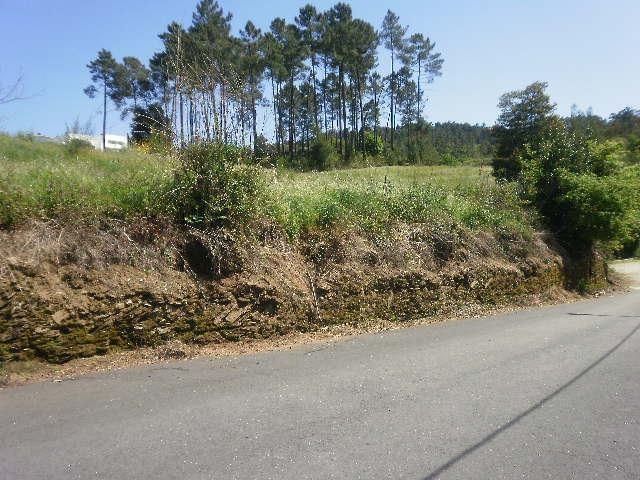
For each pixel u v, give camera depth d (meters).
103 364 5.62
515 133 32.38
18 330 5.27
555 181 16.80
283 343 7.00
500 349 6.96
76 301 5.70
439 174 21.92
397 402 4.78
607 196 15.61
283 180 10.29
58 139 13.62
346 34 53.25
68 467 3.41
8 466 3.40
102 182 7.56
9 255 5.68
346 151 54.94
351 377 5.48
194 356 6.12
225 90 8.14
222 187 7.68
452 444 3.95
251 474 3.40
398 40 62.59
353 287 8.45
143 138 10.45
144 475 3.34
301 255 8.48
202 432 4.00
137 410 4.39
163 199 7.43
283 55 47.69
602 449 3.94
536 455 3.81
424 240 10.76
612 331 8.45
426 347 6.97
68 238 6.24
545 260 13.86
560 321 9.44
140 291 6.16
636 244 33.38
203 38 32.53
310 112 57.50
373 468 3.54
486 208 14.11
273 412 4.45
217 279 7.02
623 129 65.00
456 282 10.38
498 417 4.50
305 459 3.63
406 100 64.94
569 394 5.16
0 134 12.01
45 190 6.70
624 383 5.56
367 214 10.48
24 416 4.20
